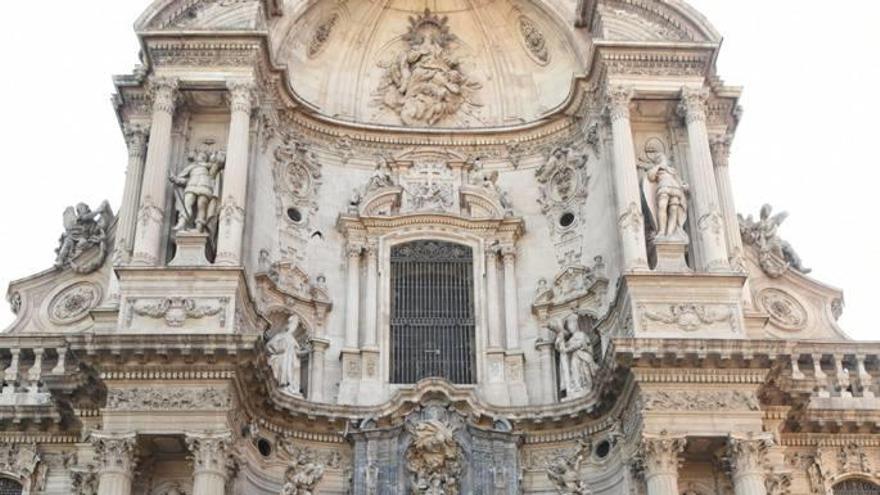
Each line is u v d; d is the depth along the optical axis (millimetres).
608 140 31578
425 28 36250
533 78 35656
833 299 31719
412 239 32625
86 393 26484
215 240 29109
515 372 30719
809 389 27328
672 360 26250
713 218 29359
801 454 28688
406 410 28562
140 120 31656
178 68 30969
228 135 30766
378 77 35781
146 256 28047
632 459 26625
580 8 33594
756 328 28938
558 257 32531
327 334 31234
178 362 25906
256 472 27594
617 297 28688
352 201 33281
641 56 31594
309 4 34375
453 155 34219
